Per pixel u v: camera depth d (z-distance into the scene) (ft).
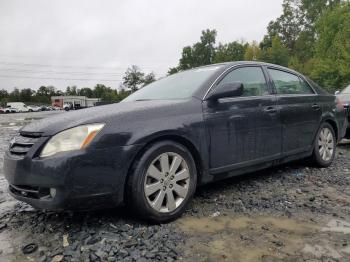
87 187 8.11
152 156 8.99
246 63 12.69
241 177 14.16
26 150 8.41
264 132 12.10
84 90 383.65
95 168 8.18
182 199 9.72
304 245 8.02
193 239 8.35
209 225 9.23
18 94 349.00
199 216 9.88
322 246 7.95
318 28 103.04
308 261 7.26
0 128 56.44
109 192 8.40
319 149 15.33
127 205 9.04
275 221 9.50
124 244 8.00
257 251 7.74
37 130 8.57
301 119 13.91
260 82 12.77
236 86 10.32
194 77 12.12
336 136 16.62
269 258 7.42
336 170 15.33
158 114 9.43
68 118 8.87
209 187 12.75
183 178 9.74
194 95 10.67
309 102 14.58
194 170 10.03
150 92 12.81
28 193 8.55
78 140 8.16
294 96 13.89
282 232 8.76
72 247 7.93
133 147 8.66
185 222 9.44
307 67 112.06
